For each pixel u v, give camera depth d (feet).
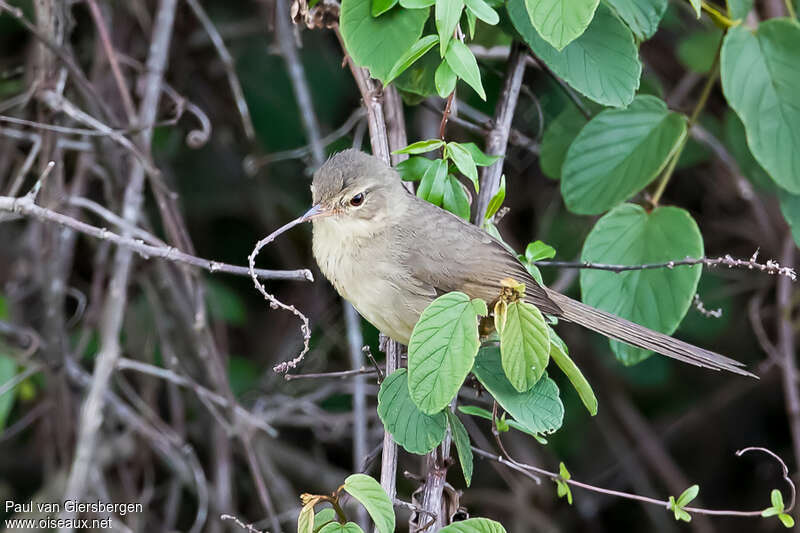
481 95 20.03
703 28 36.37
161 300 36.50
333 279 25.16
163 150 40.19
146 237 30.01
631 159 25.75
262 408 37.52
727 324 39.83
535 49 22.94
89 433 29.96
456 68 20.04
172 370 35.06
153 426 36.29
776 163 24.56
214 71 41.01
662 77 38.96
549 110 36.01
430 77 25.58
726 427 44.42
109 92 35.63
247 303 42.63
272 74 41.96
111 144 33.50
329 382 38.78
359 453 33.83
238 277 42.86
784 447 43.93
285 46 35.58
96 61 35.73
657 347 24.17
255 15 40.98
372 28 21.36
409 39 21.22
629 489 43.42
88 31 38.37
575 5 19.90
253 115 41.55
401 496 39.22
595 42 23.40
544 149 30.58
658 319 24.59
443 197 23.44
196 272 31.63
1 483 39.73
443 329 18.24
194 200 42.34
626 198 25.63
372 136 24.62
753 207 35.40
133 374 38.60
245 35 41.47
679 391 43.42
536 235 40.16
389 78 20.59
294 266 41.83
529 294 23.56
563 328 41.47
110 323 30.99
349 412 39.06
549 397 20.21
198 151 42.09
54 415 35.78
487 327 22.91
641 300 24.81
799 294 36.11
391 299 23.99
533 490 41.22
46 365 33.47
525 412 19.95
